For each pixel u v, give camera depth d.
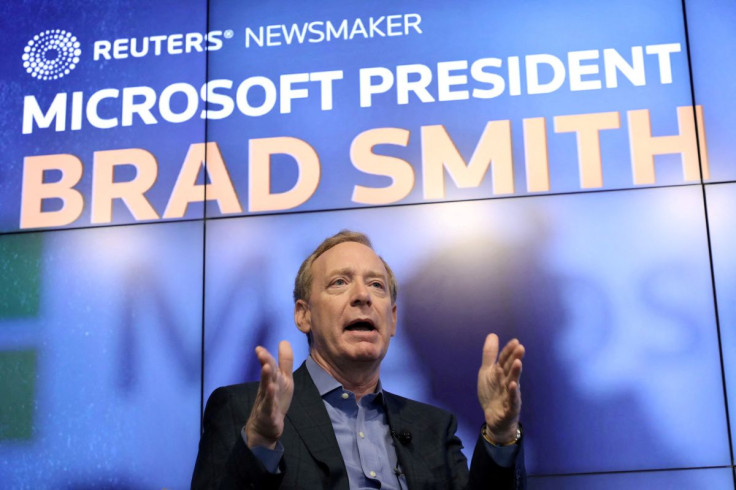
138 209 3.39
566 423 3.07
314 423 1.97
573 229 3.24
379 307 2.21
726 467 2.98
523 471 1.87
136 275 3.32
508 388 1.74
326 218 3.32
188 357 3.22
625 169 3.28
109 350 3.25
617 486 3.01
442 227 3.28
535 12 3.48
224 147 3.43
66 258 3.35
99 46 3.59
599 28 3.44
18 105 3.54
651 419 3.05
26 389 3.22
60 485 3.13
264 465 1.66
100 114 3.51
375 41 3.51
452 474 2.05
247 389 2.02
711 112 3.31
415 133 3.39
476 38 3.48
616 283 3.17
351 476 1.93
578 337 3.14
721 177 3.24
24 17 3.63
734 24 3.39
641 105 3.34
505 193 3.30
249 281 3.28
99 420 3.18
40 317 3.29
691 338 3.10
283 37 3.54
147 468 3.13
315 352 2.22
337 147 3.40
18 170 3.46
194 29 3.58
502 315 3.18
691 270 3.16
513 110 3.38
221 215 3.36
